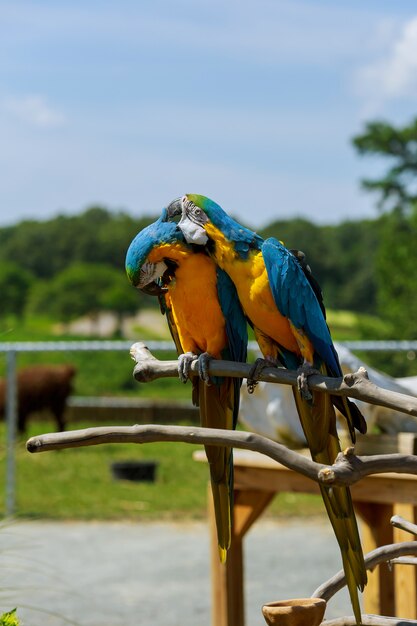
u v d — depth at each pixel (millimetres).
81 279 58500
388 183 36969
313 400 3568
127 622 7180
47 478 13414
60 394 16953
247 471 5996
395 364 21922
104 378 28750
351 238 69562
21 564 8734
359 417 3559
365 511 5844
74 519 11047
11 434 10773
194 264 3834
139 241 3783
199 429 2809
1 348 10711
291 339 3900
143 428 2816
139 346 3809
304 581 8602
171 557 9398
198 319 3965
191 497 12477
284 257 3779
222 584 5973
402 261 22609
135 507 11750
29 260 79750
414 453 5156
